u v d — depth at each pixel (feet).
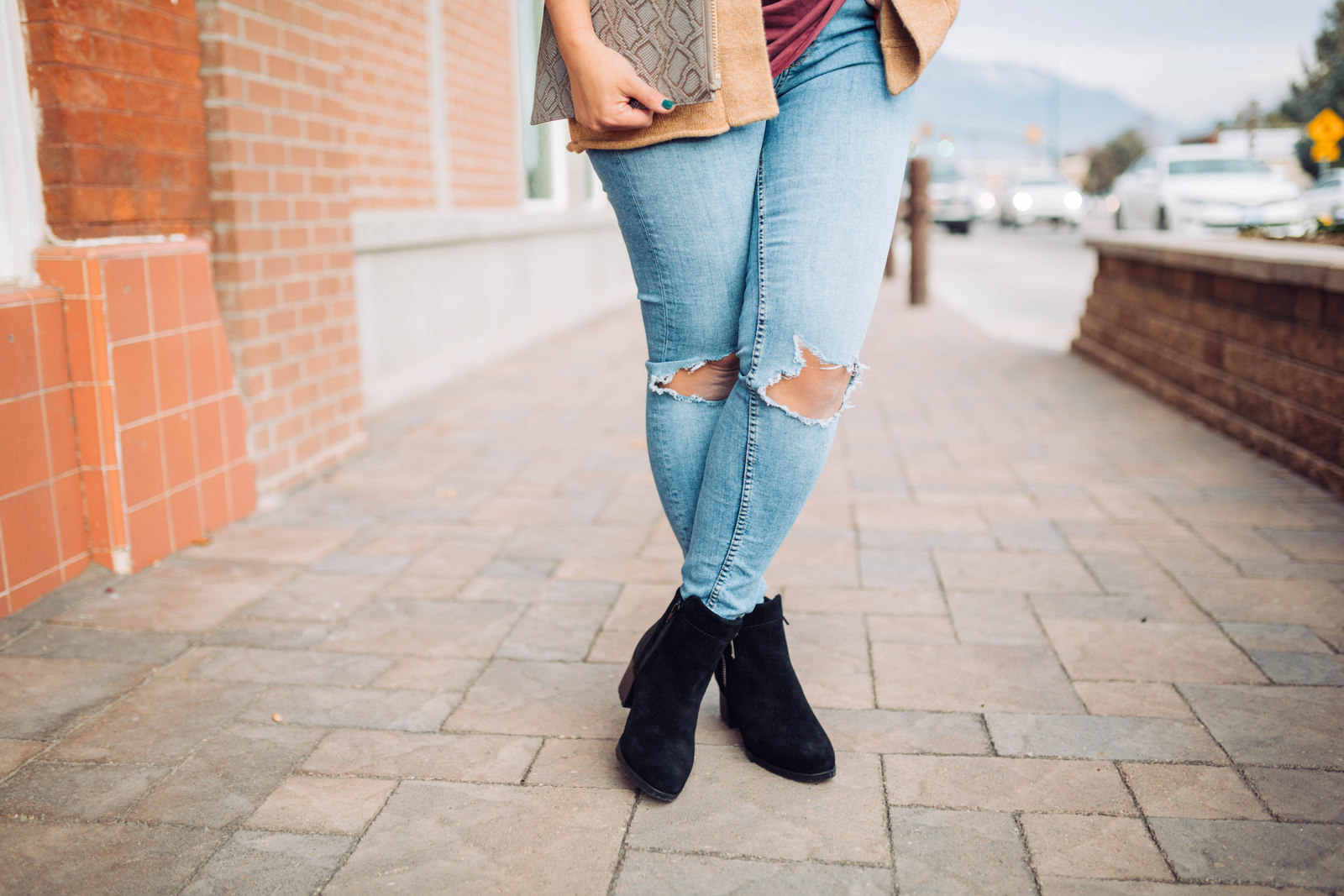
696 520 4.83
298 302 10.92
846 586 7.97
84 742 5.60
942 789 5.08
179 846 4.64
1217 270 13.43
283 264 10.55
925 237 29.91
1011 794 5.03
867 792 5.06
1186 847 4.58
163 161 8.79
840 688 6.22
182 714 5.93
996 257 53.93
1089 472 11.44
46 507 7.70
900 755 5.42
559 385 17.46
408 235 15.71
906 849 4.58
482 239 19.42
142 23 8.43
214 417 9.34
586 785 5.14
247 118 9.71
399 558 8.71
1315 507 9.93
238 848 4.62
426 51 17.67
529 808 4.93
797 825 4.78
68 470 7.92
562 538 9.25
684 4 3.96
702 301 4.58
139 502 8.31
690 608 4.88
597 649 6.86
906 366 19.12
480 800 5.01
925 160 29.55
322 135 11.29
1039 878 4.37
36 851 4.60
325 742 5.60
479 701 6.09
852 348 4.44
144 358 8.31
